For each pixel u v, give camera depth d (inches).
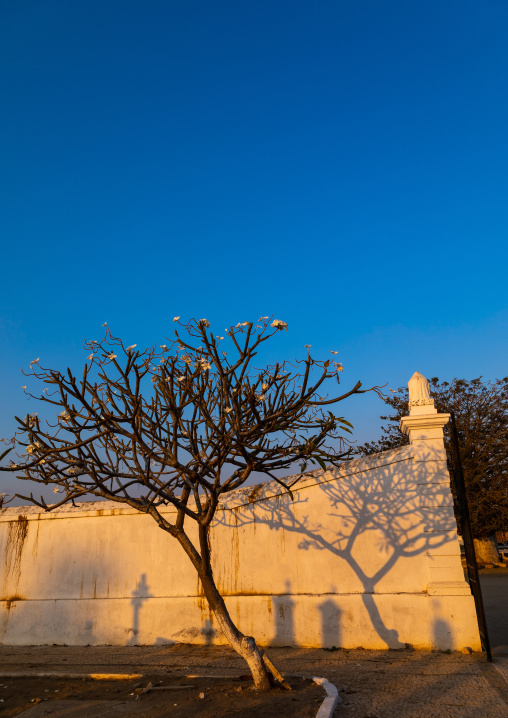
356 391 232.1
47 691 279.9
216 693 255.0
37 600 432.5
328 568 376.5
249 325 241.4
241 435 238.1
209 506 268.7
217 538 407.5
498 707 226.7
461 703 234.1
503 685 255.9
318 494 392.8
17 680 307.0
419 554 358.3
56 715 237.5
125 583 418.6
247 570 394.9
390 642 346.6
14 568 446.0
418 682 268.4
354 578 369.1
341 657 331.3
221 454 250.5
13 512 460.4
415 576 356.2
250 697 243.4
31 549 447.5
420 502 366.0
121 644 402.9
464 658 313.9
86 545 436.5
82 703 252.8
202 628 390.0
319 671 299.1
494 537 1080.8
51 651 398.6
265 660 260.5
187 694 256.8
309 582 378.0
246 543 400.8
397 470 377.1
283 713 220.4
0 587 444.1
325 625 362.9
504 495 971.3
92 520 441.1
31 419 266.2
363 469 385.4
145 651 378.3
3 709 252.1
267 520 400.5
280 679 255.3
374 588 362.3
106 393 270.5
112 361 251.3
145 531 426.3
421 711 226.8
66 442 266.7
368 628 353.4
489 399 1080.2
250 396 239.9
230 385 254.1
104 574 425.4
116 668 331.3
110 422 254.5
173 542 417.7
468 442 1025.5
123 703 248.8
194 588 402.9
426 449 374.6
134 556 422.9
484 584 742.5
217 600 258.7
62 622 421.1
